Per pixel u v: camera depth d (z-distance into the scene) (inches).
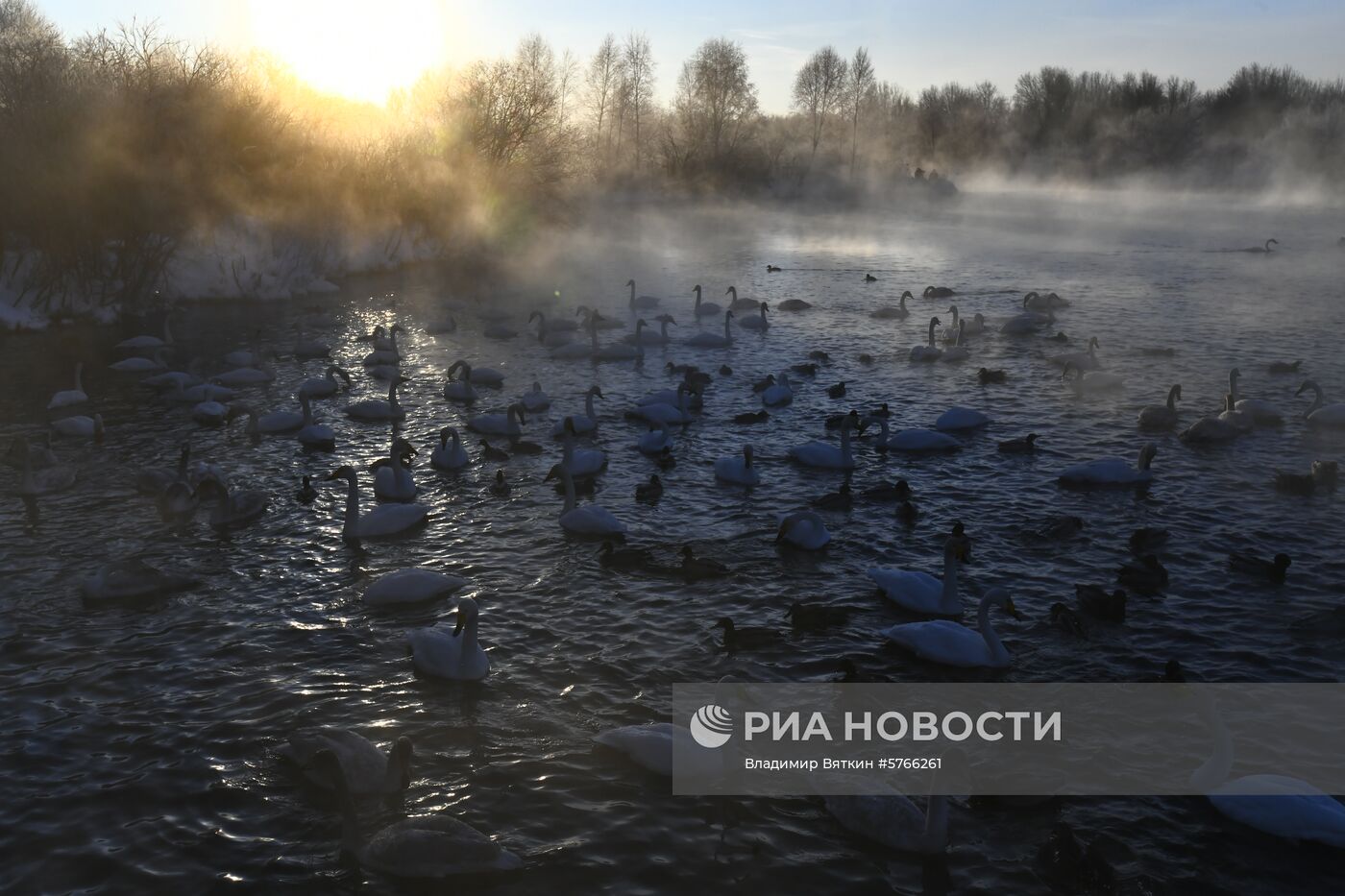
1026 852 507.5
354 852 501.4
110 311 2021.4
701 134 5280.5
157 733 603.8
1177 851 507.8
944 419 1250.6
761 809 541.0
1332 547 876.6
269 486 1046.4
